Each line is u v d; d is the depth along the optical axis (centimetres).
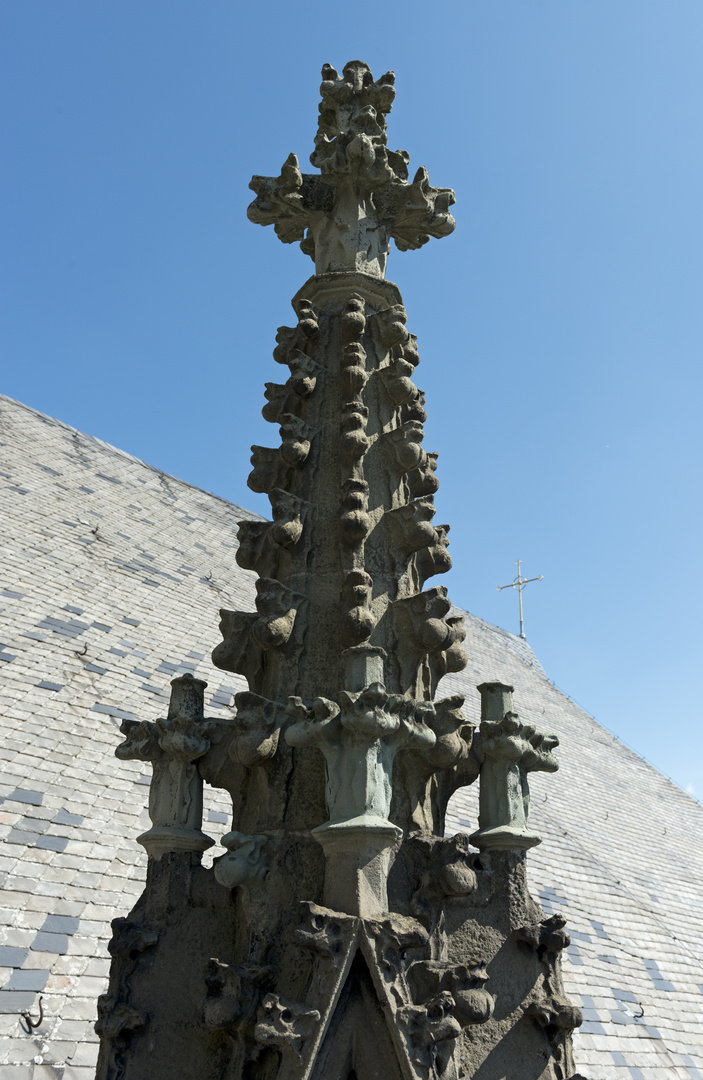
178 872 374
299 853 355
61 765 963
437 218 559
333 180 542
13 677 1061
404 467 447
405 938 308
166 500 2009
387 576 424
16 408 1966
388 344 493
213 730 397
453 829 1338
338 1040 297
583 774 2211
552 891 1466
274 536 423
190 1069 333
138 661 1242
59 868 835
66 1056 679
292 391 475
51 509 1576
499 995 345
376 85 561
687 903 1781
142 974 352
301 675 400
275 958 336
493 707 407
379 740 341
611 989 1270
